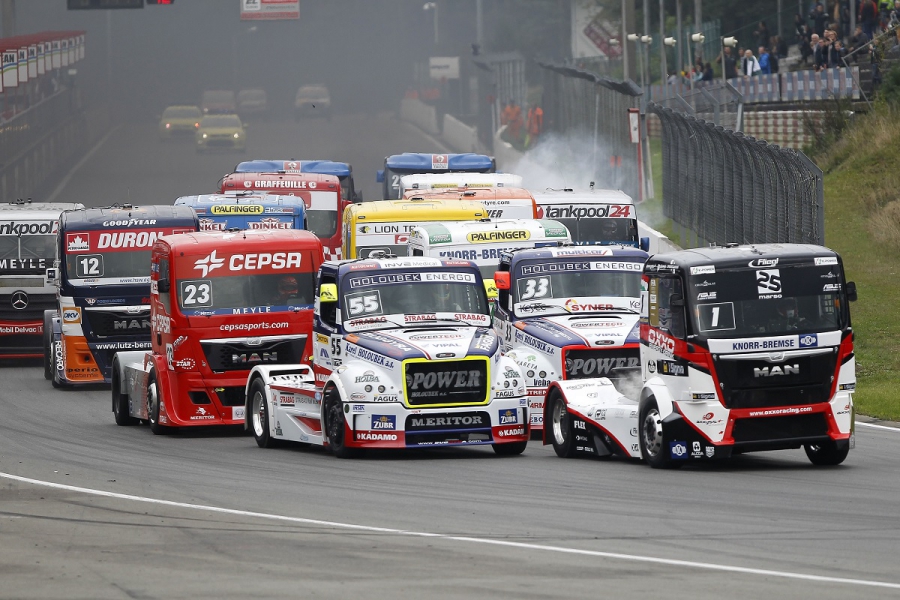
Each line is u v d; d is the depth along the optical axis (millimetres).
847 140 149000
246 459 64875
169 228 97438
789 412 56875
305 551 40781
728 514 46406
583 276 74250
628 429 60438
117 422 82250
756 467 58594
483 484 54594
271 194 117250
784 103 165250
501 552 40344
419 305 66000
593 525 44750
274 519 46688
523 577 36875
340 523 45750
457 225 84875
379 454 66125
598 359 70062
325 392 65062
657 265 59250
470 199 105312
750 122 167125
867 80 155375
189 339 75125
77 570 38438
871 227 125625
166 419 75500
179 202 112438
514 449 65312
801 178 94562
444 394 63156
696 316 56906
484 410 63312
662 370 58500
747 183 108562
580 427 63156
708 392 56656
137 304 96875
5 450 68250
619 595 34688
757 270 57312
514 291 74000
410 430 62781
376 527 44906
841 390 57406
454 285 66812
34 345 115625
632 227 105625
